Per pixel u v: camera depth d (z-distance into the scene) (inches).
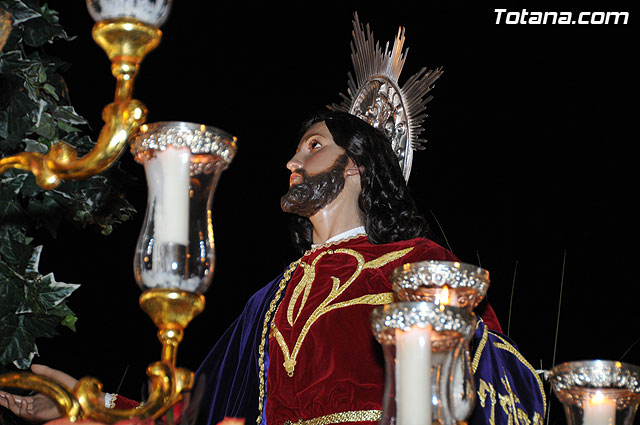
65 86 116.4
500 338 113.5
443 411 66.2
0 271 104.8
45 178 66.7
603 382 71.4
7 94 106.0
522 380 110.0
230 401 130.6
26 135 113.0
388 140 146.8
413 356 65.2
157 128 66.8
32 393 113.2
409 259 128.1
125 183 118.2
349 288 125.9
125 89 65.8
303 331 123.6
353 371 118.0
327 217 136.1
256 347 129.6
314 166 135.3
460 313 66.2
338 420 116.4
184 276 65.7
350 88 168.6
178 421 102.5
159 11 66.1
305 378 120.6
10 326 104.7
